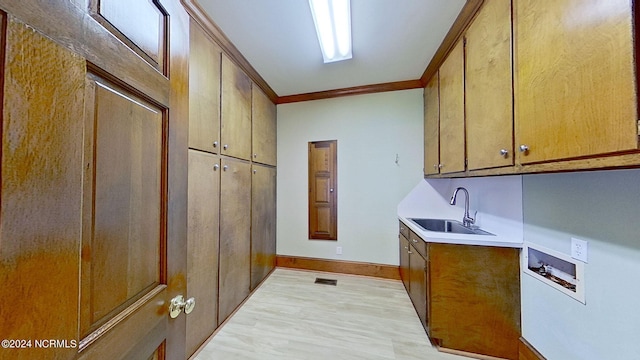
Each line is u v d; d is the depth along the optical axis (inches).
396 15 70.8
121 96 22.1
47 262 15.0
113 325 21.0
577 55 34.1
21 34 13.5
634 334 38.6
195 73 68.6
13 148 13.0
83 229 18.0
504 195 73.0
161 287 28.2
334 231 129.7
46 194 14.9
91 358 18.5
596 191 44.9
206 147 73.5
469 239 68.5
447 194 116.7
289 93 131.5
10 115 12.9
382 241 123.6
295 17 71.2
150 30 26.8
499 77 53.8
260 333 77.3
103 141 19.9
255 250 108.7
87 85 18.1
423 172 118.8
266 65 100.6
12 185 13.0
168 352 29.5
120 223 22.1
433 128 102.1
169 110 30.0
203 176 72.1
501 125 53.0
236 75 92.4
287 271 131.3
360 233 126.3
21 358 13.6
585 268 46.8
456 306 69.4
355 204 127.1
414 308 92.0
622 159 28.8
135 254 24.1
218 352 68.9
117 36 21.5
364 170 126.0
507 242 65.9
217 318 78.7
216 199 78.7
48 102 15.0
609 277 42.4
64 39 16.1
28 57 13.8
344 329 79.4
